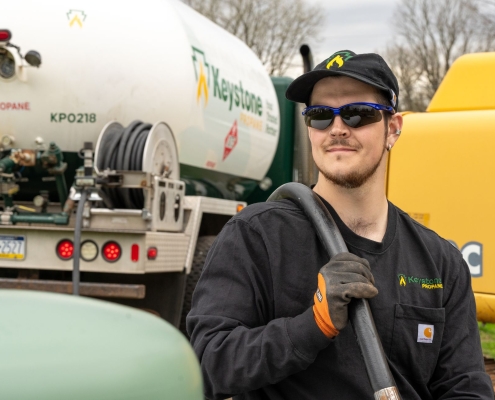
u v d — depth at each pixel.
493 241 4.12
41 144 5.36
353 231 1.96
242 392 1.80
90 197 4.98
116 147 5.18
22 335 0.90
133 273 5.09
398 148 4.40
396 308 1.89
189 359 1.04
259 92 7.64
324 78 1.96
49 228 4.98
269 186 8.39
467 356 1.99
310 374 1.83
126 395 0.90
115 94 5.43
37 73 5.34
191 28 6.18
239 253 1.88
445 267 2.02
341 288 1.68
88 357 0.90
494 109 4.29
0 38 5.15
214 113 6.37
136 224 4.99
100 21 5.49
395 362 1.90
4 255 5.03
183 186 5.62
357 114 1.92
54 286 4.98
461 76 4.41
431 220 4.29
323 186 2.01
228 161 7.03
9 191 5.20
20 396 0.83
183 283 5.62
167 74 5.60
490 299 4.11
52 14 5.44
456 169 4.24
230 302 1.84
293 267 1.88
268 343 1.72
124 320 1.03
